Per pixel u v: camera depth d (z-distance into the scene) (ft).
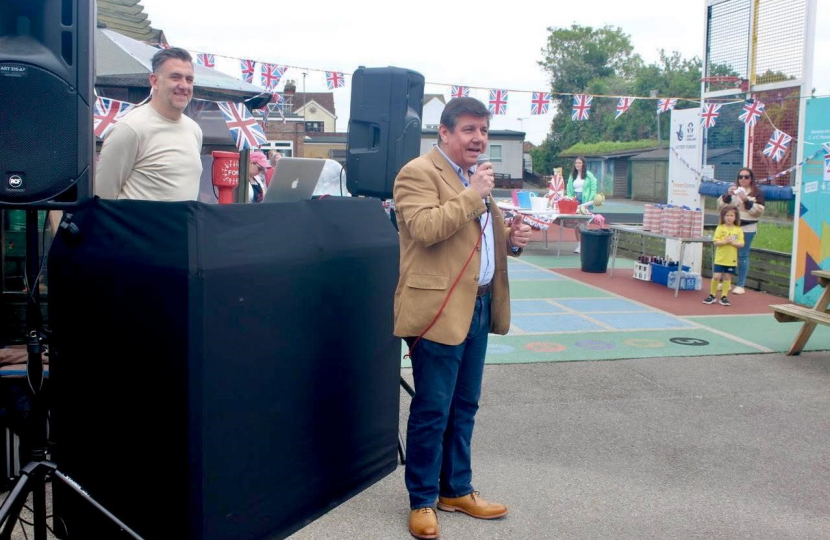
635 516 12.28
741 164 34.94
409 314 10.82
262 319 9.68
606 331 25.04
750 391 18.88
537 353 22.15
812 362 21.56
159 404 8.94
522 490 13.15
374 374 12.26
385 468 12.93
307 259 10.43
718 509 12.59
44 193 8.77
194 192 12.67
